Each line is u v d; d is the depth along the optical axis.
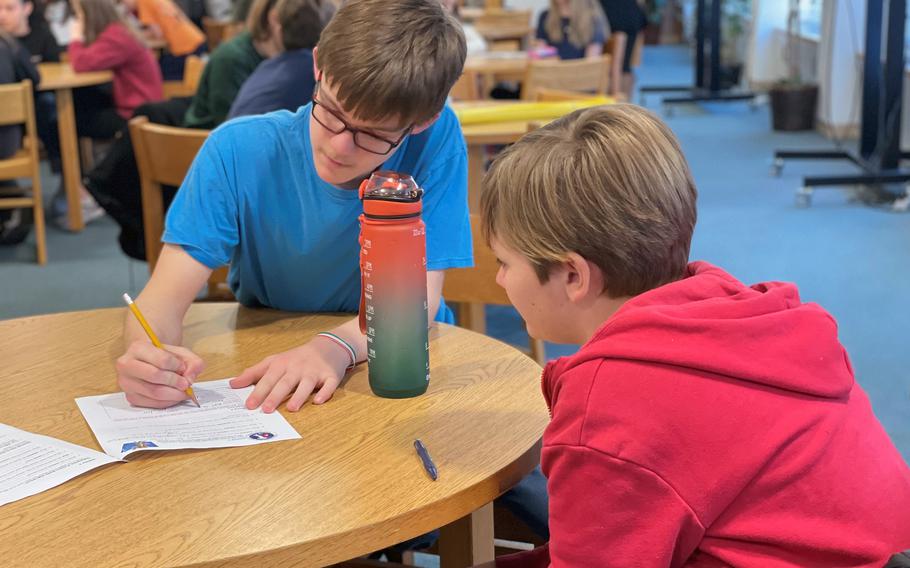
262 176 1.55
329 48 1.29
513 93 5.71
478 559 1.36
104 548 0.95
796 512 0.91
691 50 11.37
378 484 1.06
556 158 1.01
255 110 3.04
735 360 0.92
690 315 0.95
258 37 3.31
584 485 0.92
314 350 1.35
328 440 1.17
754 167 5.91
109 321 1.57
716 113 7.82
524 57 5.42
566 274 1.03
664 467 0.91
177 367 1.27
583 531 0.93
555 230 1.00
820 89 6.98
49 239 4.83
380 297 1.25
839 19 6.59
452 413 1.24
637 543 0.91
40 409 1.25
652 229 1.00
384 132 1.33
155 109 3.74
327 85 1.31
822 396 0.95
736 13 9.15
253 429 1.19
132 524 0.99
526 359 1.41
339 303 1.65
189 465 1.11
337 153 1.36
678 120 7.55
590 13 6.36
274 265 1.62
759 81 8.39
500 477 1.09
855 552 0.89
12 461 1.11
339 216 1.54
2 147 4.30
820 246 4.36
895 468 0.98
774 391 0.94
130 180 3.15
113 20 5.25
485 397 1.29
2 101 4.16
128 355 1.26
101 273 4.31
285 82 3.04
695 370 0.92
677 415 0.91
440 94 1.32
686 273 1.08
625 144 1.00
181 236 1.51
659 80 9.52
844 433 0.94
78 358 1.42
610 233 0.99
